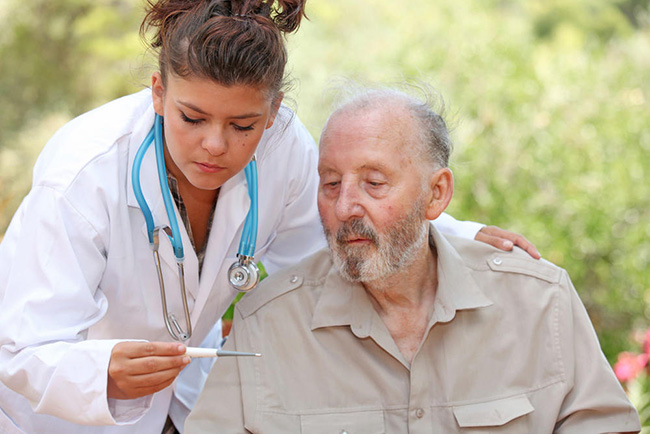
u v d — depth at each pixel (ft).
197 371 9.21
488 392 7.74
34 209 7.39
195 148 7.02
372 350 7.80
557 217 20.93
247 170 8.18
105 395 6.61
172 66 6.81
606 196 20.72
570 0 37.68
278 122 8.48
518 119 21.99
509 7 37.14
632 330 20.88
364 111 7.47
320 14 28.99
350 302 7.82
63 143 7.87
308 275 8.09
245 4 6.96
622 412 7.71
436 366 7.73
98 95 34.86
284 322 7.89
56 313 7.16
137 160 7.75
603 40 37.55
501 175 21.42
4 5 35.68
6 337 7.07
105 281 7.79
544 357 7.84
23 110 35.58
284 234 9.38
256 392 7.66
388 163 7.33
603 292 21.03
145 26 7.80
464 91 22.77
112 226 7.64
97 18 34.42
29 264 7.29
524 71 23.15
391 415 7.68
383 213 7.38
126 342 6.68
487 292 7.99
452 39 24.61
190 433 7.61
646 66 23.75
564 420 7.84
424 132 7.57
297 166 8.96
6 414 7.90
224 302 8.72
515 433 7.64
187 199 8.13
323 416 7.62
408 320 7.95
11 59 35.78
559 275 8.04
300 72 27.66
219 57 6.56
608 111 21.99
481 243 8.30
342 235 7.47
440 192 7.78
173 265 8.10
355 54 27.14
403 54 25.11
